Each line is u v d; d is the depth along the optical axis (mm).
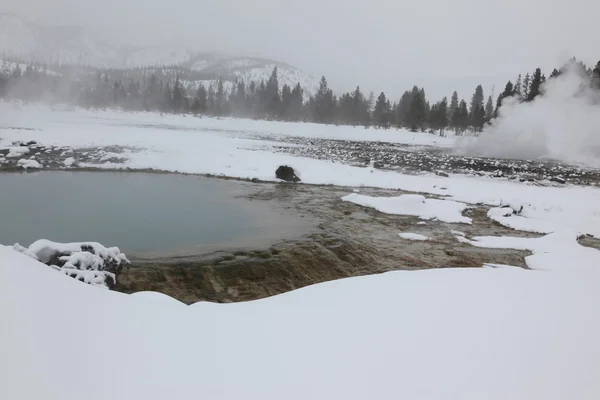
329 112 75438
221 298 8180
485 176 24609
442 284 5441
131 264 9156
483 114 64375
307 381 2854
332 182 21812
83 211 13773
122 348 2984
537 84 52938
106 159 23219
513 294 4910
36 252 7387
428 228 14258
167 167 23031
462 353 3293
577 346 3428
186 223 13055
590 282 5625
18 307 3152
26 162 21109
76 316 3293
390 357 3227
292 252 10703
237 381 2801
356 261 10727
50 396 2338
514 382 2861
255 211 15359
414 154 36562
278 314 4203
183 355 3057
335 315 4188
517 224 14789
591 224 14867
